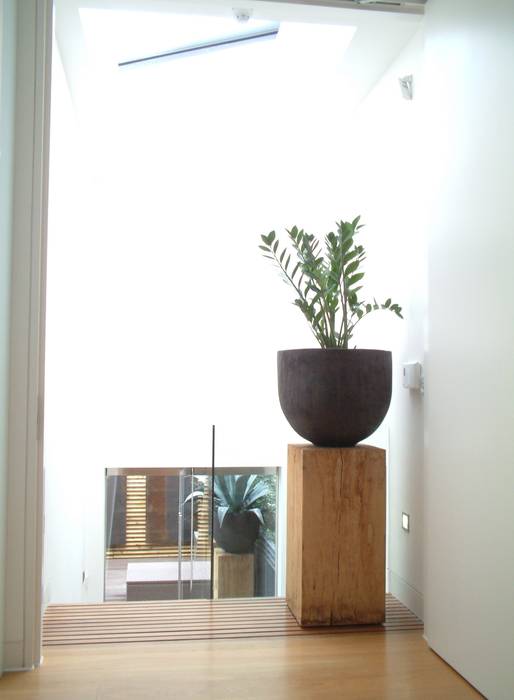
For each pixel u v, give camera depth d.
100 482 5.48
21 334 2.44
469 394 2.33
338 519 2.82
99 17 3.50
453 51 2.49
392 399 3.46
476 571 2.25
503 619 2.06
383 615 2.86
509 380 2.05
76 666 2.40
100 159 5.44
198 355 5.78
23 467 2.42
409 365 3.06
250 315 5.84
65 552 3.90
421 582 2.99
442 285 2.57
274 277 5.86
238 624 2.85
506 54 2.08
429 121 2.73
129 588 4.74
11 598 2.39
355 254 2.97
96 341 5.58
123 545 5.36
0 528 2.33
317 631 2.78
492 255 2.17
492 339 2.16
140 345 5.71
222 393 5.77
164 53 4.21
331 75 3.78
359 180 4.22
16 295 2.44
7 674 2.33
